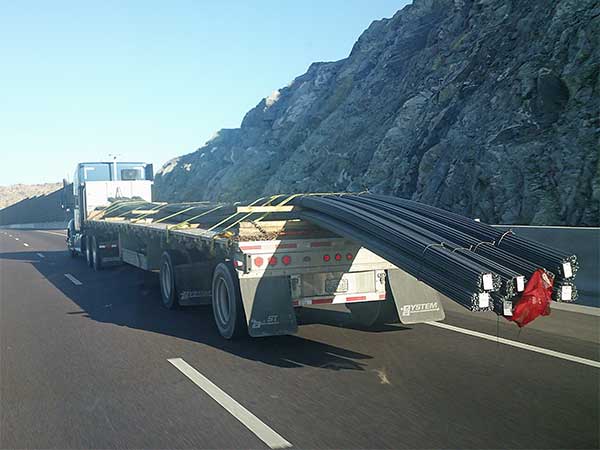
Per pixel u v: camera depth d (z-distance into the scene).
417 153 24.89
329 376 7.11
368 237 7.68
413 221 7.95
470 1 30.44
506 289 6.02
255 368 7.54
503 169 19.36
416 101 28.75
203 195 51.19
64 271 20.09
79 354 8.54
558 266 6.41
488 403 6.05
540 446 5.04
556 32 21.44
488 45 25.19
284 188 35.81
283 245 8.54
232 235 8.72
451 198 21.23
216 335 9.51
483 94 23.03
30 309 12.63
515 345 8.26
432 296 9.02
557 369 7.12
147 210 16.11
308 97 46.88
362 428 5.50
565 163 17.77
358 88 37.03
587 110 18.31
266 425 5.65
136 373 7.48
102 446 5.31
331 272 8.78
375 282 8.94
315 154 36.03
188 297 11.35
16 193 168.00
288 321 8.50
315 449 5.09
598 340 8.45
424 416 5.74
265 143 46.69
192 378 7.18
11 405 6.42
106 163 22.08
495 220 18.98
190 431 5.56
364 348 8.35
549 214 17.36
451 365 7.38
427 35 34.53
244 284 8.47
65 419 5.98
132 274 18.45
